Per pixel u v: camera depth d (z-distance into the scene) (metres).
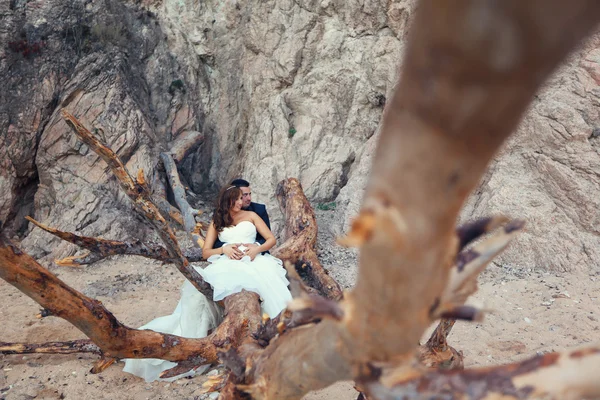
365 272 0.82
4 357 4.46
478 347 4.36
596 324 4.63
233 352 1.79
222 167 9.41
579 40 0.49
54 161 7.64
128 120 7.94
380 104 8.57
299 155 8.62
